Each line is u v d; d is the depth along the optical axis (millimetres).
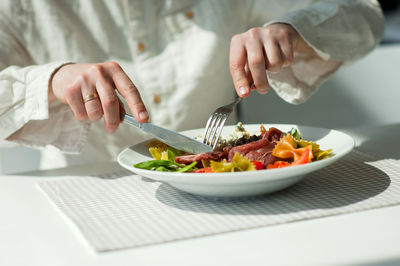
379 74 1698
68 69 844
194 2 1325
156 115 1307
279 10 1375
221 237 550
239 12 1374
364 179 736
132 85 782
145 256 512
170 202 693
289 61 844
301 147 717
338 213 598
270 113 1625
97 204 703
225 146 781
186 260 496
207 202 680
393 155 868
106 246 536
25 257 534
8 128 901
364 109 1702
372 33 1133
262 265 472
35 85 870
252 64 801
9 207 723
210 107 1348
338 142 777
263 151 712
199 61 1295
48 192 778
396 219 569
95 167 957
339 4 1057
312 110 1662
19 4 1204
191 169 690
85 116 811
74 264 504
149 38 1289
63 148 979
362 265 472
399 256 481
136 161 783
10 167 1531
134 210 667
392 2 2361
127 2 1248
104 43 1283
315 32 975
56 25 1236
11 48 1204
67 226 625
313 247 506
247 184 617
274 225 576
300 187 719
